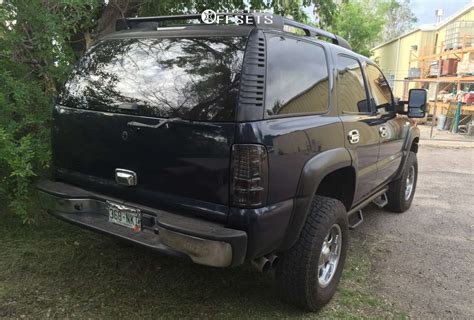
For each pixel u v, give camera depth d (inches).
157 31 119.0
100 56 126.3
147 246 103.7
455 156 433.1
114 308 119.0
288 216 106.1
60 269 137.9
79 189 123.7
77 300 121.6
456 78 645.9
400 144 195.2
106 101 117.0
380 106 172.2
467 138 577.0
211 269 142.9
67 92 130.1
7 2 155.6
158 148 104.4
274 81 104.3
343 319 121.5
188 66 105.8
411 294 138.2
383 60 1299.2
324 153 118.2
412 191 229.8
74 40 228.4
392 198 216.7
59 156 131.2
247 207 95.3
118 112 113.3
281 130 102.0
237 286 134.0
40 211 175.9
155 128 104.1
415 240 186.2
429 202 249.9
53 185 127.6
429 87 841.5
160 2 221.9
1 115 151.8
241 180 94.7
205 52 105.0
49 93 178.7
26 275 132.8
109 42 127.5
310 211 118.6
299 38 119.8
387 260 163.6
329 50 135.4
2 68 162.1
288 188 104.7
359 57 161.9
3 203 178.9
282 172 101.8
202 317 117.3
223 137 95.6
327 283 127.4
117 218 114.6
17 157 141.3
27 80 172.6
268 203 98.9
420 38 930.1
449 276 152.6
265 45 103.6
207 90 100.0
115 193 115.6
